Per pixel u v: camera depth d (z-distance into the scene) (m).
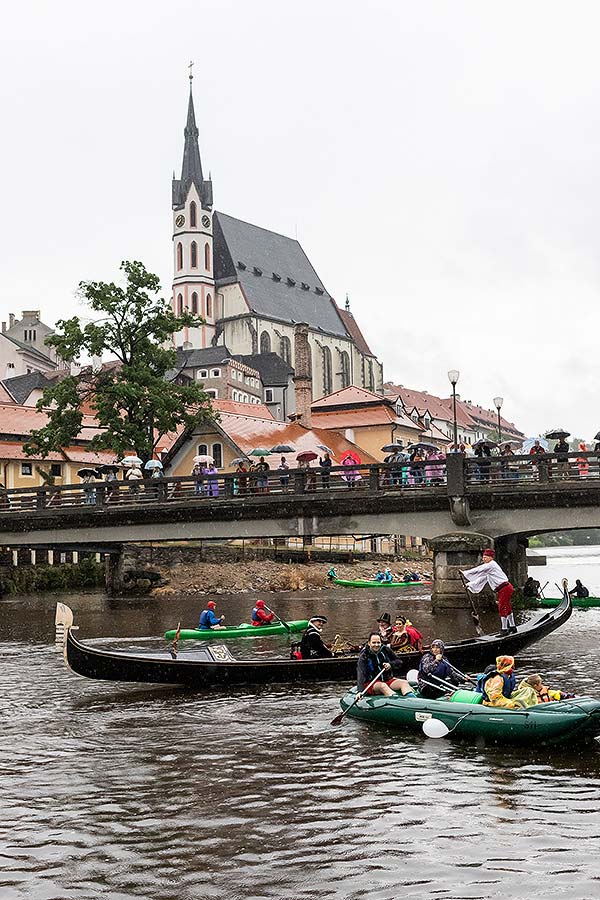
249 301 167.88
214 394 118.31
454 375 46.69
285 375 144.00
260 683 23.80
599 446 41.53
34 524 49.78
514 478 42.81
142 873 11.59
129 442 59.88
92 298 60.34
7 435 76.88
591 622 39.06
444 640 31.70
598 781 14.95
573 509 39.16
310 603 49.78
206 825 13.24
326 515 43.16
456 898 10.75
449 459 40.28
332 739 18.14
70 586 63.47
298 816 13.55
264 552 67.56
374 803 14.07
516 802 13.96
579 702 17.22
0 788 15.16
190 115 173.00
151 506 46.56
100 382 61.28
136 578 57.75
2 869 11.80
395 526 42.03
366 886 11.10
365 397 99.12
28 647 32.72
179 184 170.50
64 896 11.00
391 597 54.22
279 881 11.30
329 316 186.50
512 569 47.41
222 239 171.88
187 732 19.02
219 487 47.53
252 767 16.25
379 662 20.16
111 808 14.06
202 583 58.91
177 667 23.02
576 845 12.19
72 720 20.33
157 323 60.84
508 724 17.16
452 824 13.08
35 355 132.38
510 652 26.11
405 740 17.88
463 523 40.59
